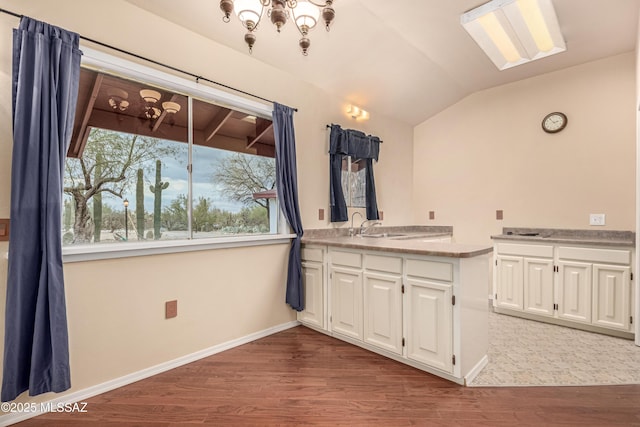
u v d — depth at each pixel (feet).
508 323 10.70
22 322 5.49
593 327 9.84
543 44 9.78
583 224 11.15
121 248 6.72
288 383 6.89
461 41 10.07
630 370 7.41
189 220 8.21
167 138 7.89
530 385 6.77
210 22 7.89
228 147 9.11
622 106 10.45
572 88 11.37
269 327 9.75
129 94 7.31
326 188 11.53
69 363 5.99
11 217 5.38
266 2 6.04
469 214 13.96
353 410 5.93
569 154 11.44
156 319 7.39
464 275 6.78
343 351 8.49
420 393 6.48
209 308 8.36
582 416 5.71
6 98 5.61
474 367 7.18
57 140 5.74
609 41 9.80
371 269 8.27
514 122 12.69
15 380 5.42
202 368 7.60
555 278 10.43
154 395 6.47
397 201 14.83
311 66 10.21
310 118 10.95
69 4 6.21
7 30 5.61
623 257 9.27
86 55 6.35
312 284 9.96
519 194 12.57
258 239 9.27
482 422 5.56
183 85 7.80
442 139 14.76
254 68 9.31
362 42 9.76
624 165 10.40
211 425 5.53
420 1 8.25
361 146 12.53
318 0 7.96
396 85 12.25
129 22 6.97
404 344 7.58
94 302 6.49
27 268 5.53
